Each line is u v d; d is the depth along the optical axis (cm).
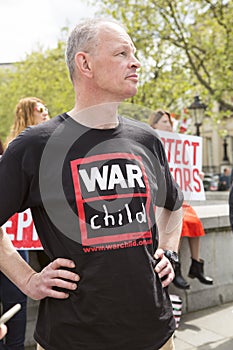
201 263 391
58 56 2219
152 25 1249
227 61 1212
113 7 1267
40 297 138
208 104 1346
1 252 145
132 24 1245
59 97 1745
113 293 132
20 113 307
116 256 133
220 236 433
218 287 429
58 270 134
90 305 133
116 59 140
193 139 345
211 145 3822
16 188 137
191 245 392
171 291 393
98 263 132
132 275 134
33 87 2441
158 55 1275
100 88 142
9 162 137
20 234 262
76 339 135
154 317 139
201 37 1305
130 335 135
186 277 402
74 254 133
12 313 123
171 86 1342
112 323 133
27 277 142
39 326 146
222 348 330
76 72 146
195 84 1410
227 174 2327
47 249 140
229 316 398
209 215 425
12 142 141
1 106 3020
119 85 141
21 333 265
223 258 435
